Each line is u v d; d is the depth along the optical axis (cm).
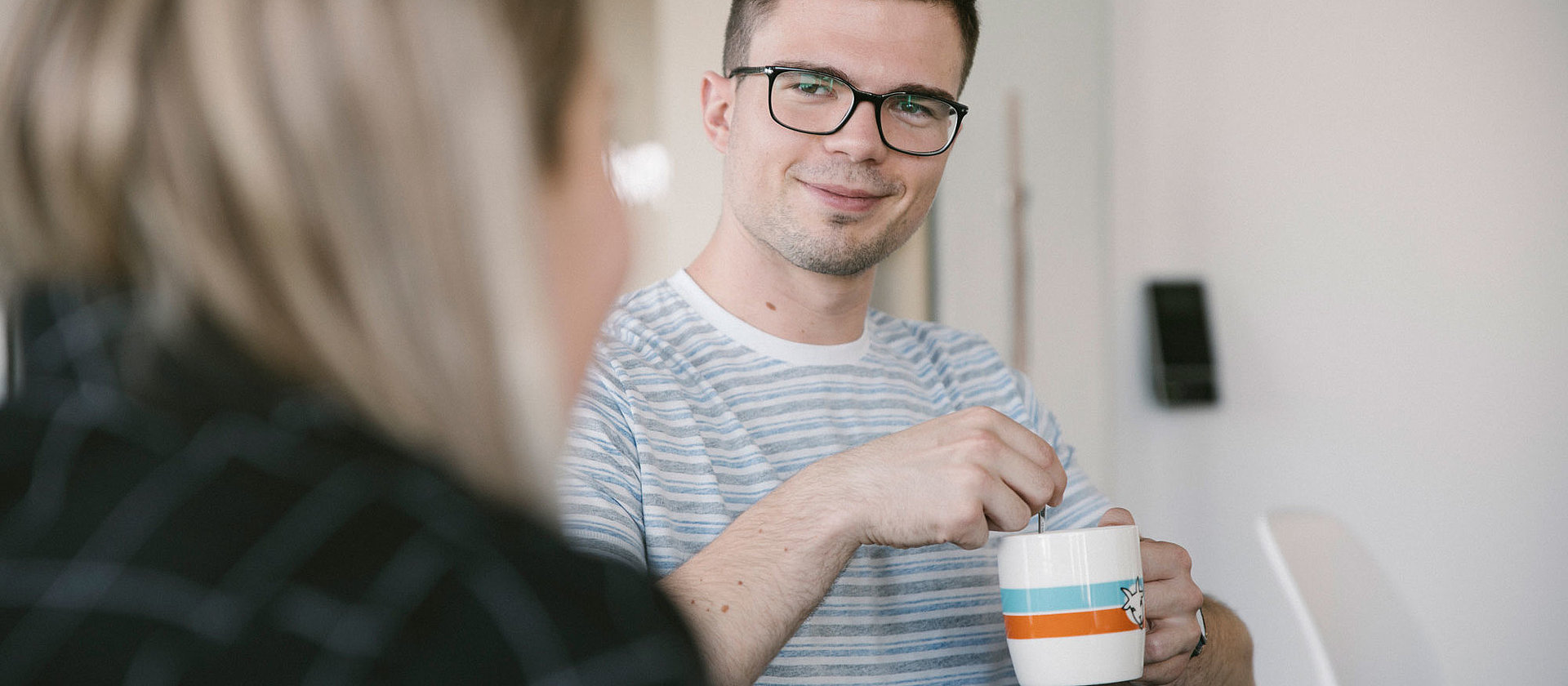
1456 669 266
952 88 117
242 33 37
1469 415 270
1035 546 89
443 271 39
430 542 37
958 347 132
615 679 38
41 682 34
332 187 38
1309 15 264
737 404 112
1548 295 273
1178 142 256
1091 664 88
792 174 111
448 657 36
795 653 103
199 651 34
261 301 38
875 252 114
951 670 110
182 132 37
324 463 38
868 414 117
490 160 40
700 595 85
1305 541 185
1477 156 272
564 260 47
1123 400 254
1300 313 263
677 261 200
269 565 36
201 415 38
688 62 201
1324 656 167
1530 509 271
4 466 38
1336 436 264
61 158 37
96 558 35
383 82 38
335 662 35
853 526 90
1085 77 246
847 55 110
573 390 50
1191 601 105
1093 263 246
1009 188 235
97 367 38
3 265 40
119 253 39
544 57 44
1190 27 257
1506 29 273
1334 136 265
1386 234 267
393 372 39
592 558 42
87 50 38
